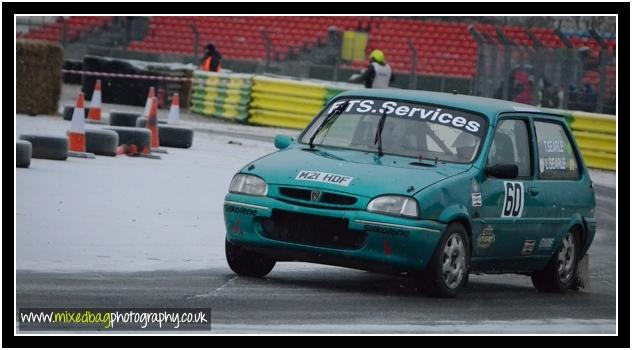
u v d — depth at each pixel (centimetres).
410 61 7356
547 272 1844
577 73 5322
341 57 7144
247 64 6925
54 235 1842
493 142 1709
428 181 1560
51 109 4459
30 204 2108
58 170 2612
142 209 2222
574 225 1892
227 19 7756
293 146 1733
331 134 1741
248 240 1571
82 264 1619
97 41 7700
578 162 1947
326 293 1544
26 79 4334
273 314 1335
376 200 1516
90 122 4200
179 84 5738
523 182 1745
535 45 5400
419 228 1508
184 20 7756
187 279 1566
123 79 5688
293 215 1543
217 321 1269
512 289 1864
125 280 1510
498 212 1670
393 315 1402
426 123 1714
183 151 3478
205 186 2669
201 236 2011
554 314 1573
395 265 1516
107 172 2686
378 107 1755
